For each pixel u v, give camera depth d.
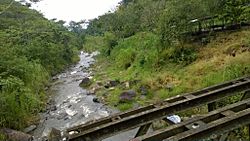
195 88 14.99
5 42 23.73
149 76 22.05
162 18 24.73
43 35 41.25
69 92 25.09
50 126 16.05
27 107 17.03
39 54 35.50
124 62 32.12
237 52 17.30
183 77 18.00
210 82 14.34
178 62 21.69
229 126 4.49
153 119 5.34
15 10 46.66
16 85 16.52
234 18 21.19
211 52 20.02
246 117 4.69
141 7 48.19
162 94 16.95
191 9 23.09
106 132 4.83
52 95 24.31
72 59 54.06
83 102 20.94
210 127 4.26
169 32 23.92
